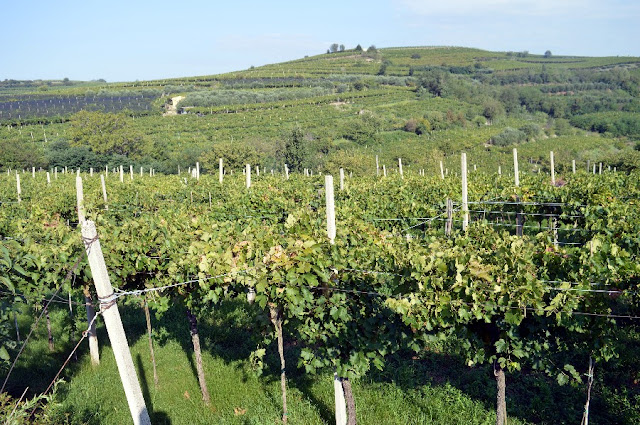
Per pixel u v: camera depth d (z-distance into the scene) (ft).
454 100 332.60
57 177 104.58
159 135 228.84
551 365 20.04
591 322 19.07
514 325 18.60
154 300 23.38
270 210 46.50
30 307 35.01
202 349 30.12
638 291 19.07
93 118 190.29
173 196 61.72
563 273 20.34
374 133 237.45
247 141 195.31
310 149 186.80
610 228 30.07
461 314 17.87
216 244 21.66
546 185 47.42
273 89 362.33
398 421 21.93
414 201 44.39
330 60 586.04
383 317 19.60
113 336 14.49
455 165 174.91
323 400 24.04
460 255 19.35
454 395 23.49
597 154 185.57
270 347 30.14
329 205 20.26
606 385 24.48
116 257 22.94
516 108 349.82
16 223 32.58
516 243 20.40
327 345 19.88
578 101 349.20
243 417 22.94
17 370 26.73
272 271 19.34
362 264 20.07
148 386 25.85
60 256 22.02
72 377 26.61
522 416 22.27
